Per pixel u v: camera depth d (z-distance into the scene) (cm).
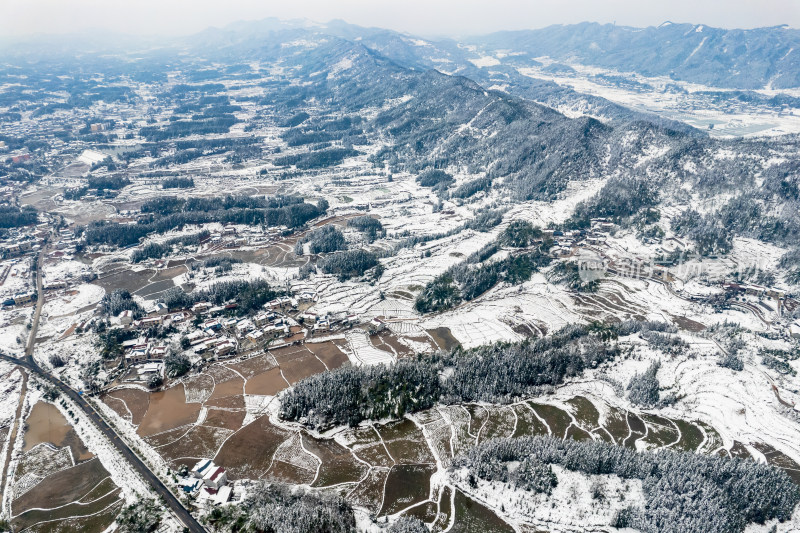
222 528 15462
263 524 15375
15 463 18425
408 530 15150
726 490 16875
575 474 17675
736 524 15712
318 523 15188
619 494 16962
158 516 15862
